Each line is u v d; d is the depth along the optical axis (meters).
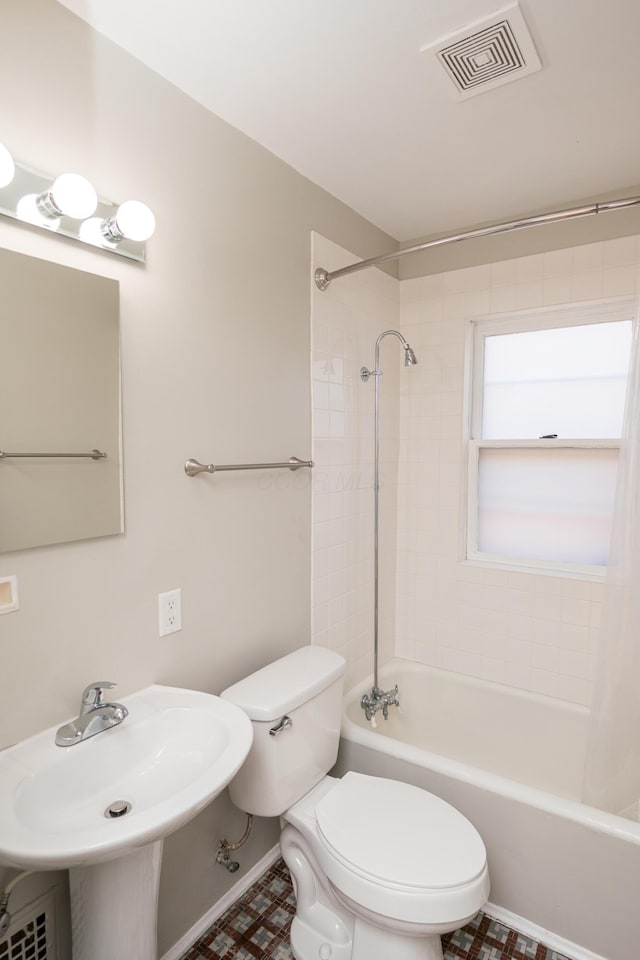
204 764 1.20
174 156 1.44
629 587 1.71
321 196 2.03
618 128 1.64
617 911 1.49
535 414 2.40
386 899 1.25
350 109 1.55
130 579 1.36
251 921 1.66
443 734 2.49
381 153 1.79
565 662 2.27
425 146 1.75
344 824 1.45
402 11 1.18
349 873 1.31
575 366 2.29
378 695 2.34
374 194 2.09
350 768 1.97
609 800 1.72
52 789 1.08
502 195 2.10
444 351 2.51
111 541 1.31
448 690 2.50
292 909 1.71
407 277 2.60
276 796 1.53
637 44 1.28
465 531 2.56
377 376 2.27
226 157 1.60
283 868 1.89
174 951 1.52
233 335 1.65
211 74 1.40
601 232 2.11
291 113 1.57
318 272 2.01
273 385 1.82
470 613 2.50
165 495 1.45
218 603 1.64
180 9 1.17
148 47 1.29
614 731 1.71
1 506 1.08
